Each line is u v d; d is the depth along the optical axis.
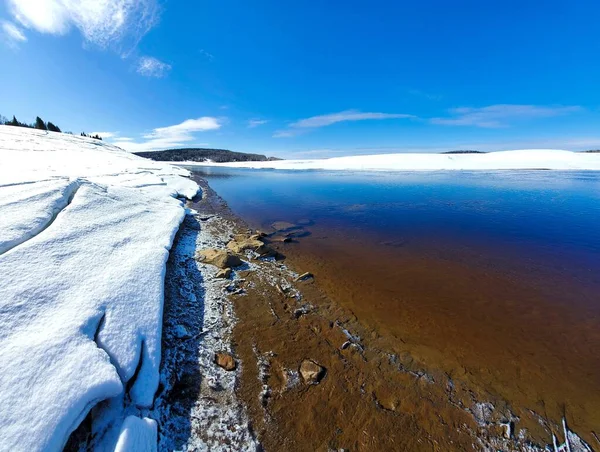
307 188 21.00
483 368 3.78
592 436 2.91
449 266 6.95
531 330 4.54
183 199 13.70
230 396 3.27
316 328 4.54
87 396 2.59
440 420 3.07
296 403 3.23
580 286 5.92
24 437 2.17
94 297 3.70
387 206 14.23
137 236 6.21
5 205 5.23
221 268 6.32
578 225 10.30
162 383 3.29
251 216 12.01
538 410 3.18
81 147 27.95
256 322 4.62
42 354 2.74
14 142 20.86
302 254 7.67
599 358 3.95
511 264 7.05
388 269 6.77
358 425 3.01
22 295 3.33
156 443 2.66
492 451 2.77
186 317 4.54
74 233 5.09
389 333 4.46
